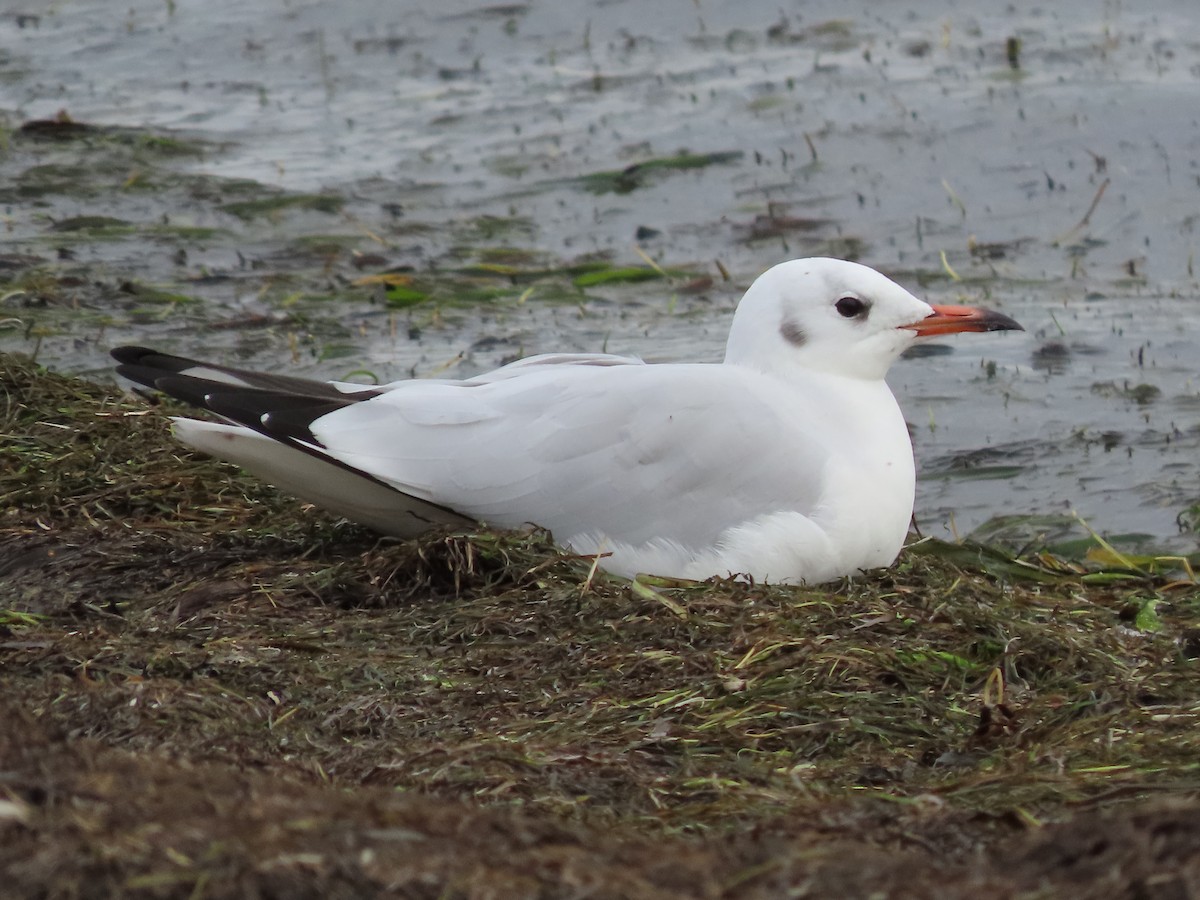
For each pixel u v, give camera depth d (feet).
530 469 36.76
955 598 35.99
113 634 33.06
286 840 20.94
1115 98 84.48
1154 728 29.45
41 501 40.75
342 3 105.29
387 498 37.91
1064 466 51.67
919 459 52.65
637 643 32.83
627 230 73.67
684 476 36.50
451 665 31.91
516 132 84.99
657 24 99.96
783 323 38.60
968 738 29.60
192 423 38.19
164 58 98.84
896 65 91.04
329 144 84.48
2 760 22.70
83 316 61.11
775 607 34.63
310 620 34.27
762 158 80.48
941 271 68.74
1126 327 62.54
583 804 25.94
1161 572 42.73
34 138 83.92
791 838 23.49
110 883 19.84
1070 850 21.95
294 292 65.21
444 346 59.62
